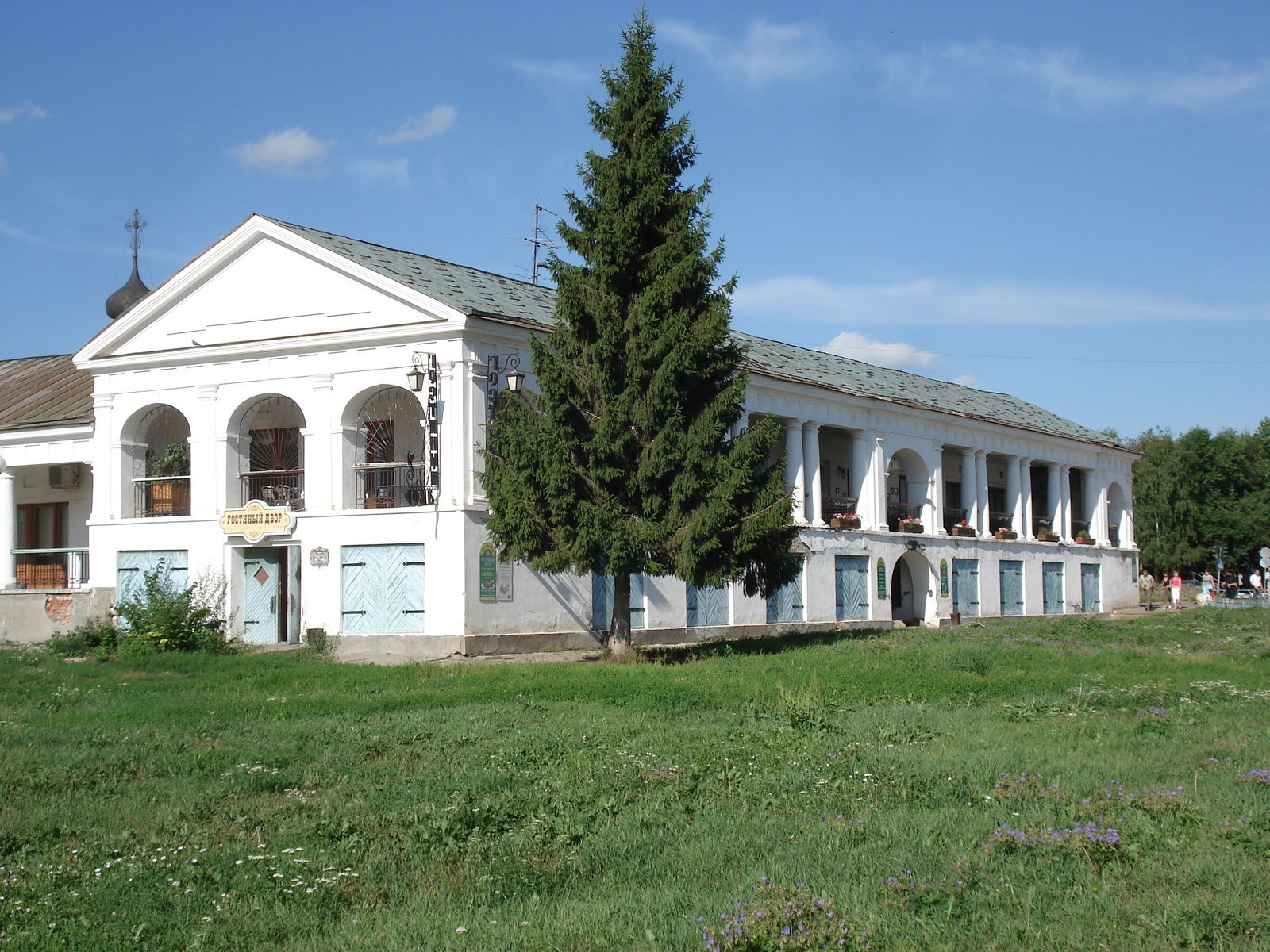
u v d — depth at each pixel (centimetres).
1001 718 1472
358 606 2716
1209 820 861
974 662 2139
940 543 4375
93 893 761
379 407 2856
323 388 2788
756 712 1552
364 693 1830
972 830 856
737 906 676
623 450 2331
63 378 3653
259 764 1174
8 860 845
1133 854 768
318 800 1021
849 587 3931
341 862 823
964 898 697
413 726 1430
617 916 694
